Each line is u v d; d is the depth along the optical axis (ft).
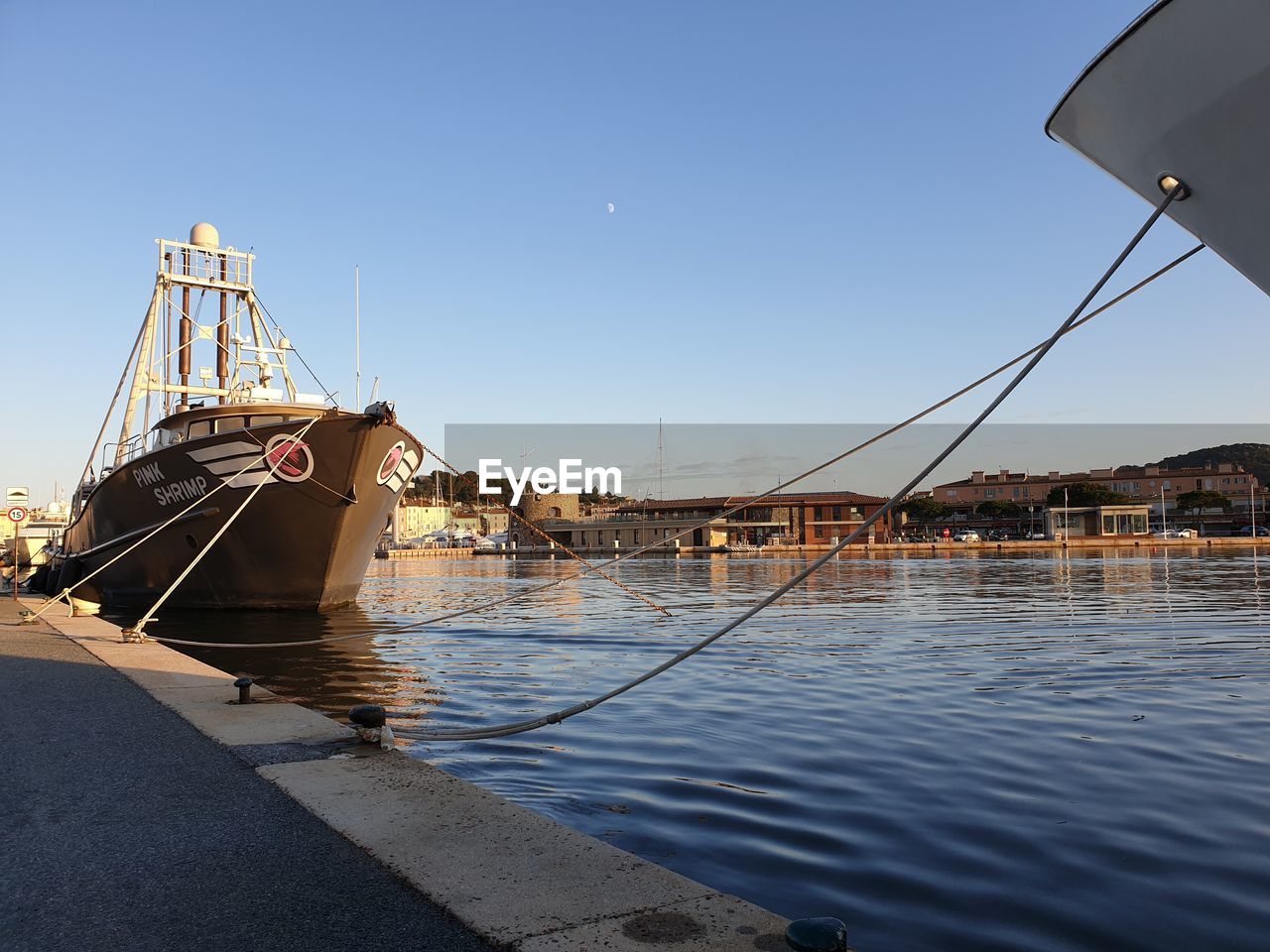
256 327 90.17
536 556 329.52
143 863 12.91
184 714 24.34
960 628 58.95
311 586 68.03
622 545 325.21
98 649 40.34
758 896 14.38
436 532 454.81
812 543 311.27
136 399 84.84
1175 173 20.77
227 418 66.23
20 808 15.64
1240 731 26.76
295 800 16.05
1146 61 19.29
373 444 62.59
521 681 38.24
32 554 147.84
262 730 22.25
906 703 31.76
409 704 32.76
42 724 23.16
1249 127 18.43
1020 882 15.06
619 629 62.85
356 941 10.28
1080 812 18.98
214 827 14.55
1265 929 13.21
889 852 16.51
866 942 12.72
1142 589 96.17
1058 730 27.09
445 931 10.57
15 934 10.48
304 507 63.52
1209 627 57.47
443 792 16.53
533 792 20.45
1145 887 14.87
